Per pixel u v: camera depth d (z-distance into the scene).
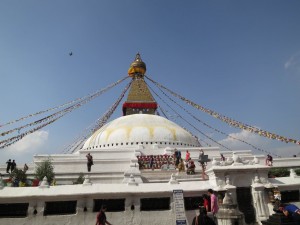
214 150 27.94
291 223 8.89
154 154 26.88
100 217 10.80
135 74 44.59
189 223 12.52
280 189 14.09
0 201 11.71
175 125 34.78
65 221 11.81
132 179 13.55
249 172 13.91
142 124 32.34
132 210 12.41
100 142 31.31
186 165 22.34
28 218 11.64
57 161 23.25
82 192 12.21
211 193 11.53
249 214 13.15
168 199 12.85
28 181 18.52
